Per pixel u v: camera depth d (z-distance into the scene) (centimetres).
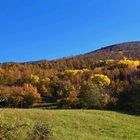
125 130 4572
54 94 13325
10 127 1252
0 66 16938
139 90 8931
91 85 10144
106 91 10300
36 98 11219
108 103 8925
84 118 4841
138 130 4653
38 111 4769
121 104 8906
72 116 4850
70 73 15538
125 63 17550
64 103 9944
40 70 17325
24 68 17288
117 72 14125
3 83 14238
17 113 4319
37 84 13950
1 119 1255
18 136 1260
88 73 15500
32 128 1311
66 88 11069
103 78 12325
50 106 11025
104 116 5188
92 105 9094
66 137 3741
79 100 9562
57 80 14088
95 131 4378
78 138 3794
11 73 15262
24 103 10881
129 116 5453
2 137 1223
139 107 8406
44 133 1300
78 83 13062
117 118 5203
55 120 4491
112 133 4384
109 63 19325
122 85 11312
